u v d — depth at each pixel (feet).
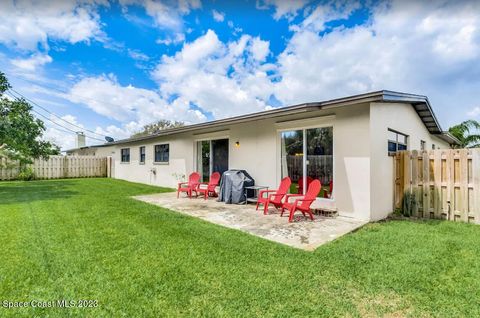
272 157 26.02
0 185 41.98
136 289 9.09
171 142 41.93
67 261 11.29
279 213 21.85
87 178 59.06
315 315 7.74
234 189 26.58
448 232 15.98
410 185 21.62
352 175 20.01
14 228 16.10
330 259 11.58
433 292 8.89
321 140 22.45
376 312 7.89
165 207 24.48
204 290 9.05
